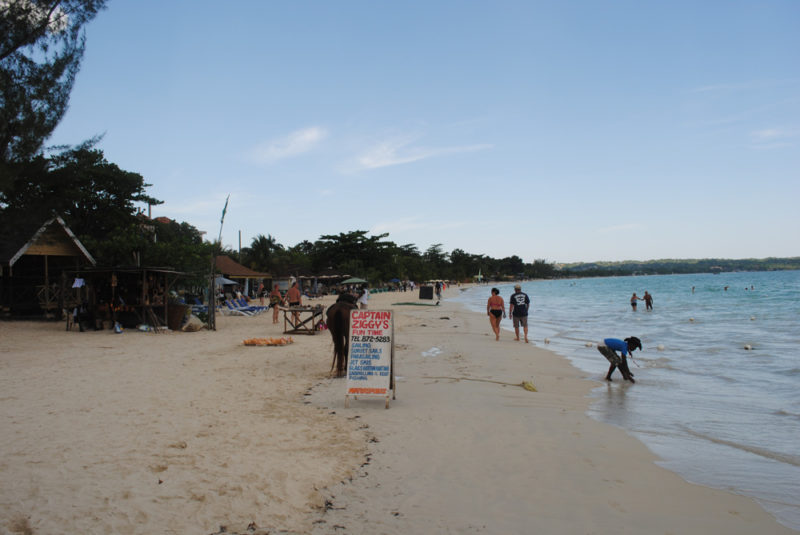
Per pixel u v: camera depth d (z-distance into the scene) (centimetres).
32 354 1259
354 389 799
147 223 2938
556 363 1280
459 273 15762
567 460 582
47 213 1991
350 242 8294
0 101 1548
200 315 2092
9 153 1619
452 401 852
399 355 1389
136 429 638
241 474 501
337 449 595
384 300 5344
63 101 1672
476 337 1855
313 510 440
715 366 1225
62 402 771
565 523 430
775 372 1138
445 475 530
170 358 1225
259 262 6488
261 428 664
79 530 378
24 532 371
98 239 2686
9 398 794
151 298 1912
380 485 500
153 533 382
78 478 473
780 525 433
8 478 468
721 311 3073
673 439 668
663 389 977
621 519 439
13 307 2273
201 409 750
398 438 647
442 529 414
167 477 485
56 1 1595
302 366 1152
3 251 2120
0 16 1511
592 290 8769
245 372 1066
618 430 704
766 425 736
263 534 392
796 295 4872
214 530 393
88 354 1270
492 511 450
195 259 2602
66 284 2259
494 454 596
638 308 3634
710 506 469
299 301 1855
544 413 788
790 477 544
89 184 2678
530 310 3650
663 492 499
